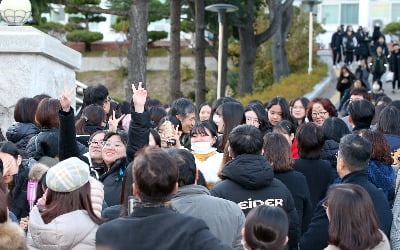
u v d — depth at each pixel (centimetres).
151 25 4516
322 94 2916
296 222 553
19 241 414
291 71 3569
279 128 768
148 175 380
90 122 770
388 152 614
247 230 409
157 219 378
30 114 762
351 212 433
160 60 4034
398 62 2783
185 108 834
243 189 542
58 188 452
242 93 2789
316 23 3694
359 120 770
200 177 525
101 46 4144
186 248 370
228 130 741
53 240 439
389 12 4906
